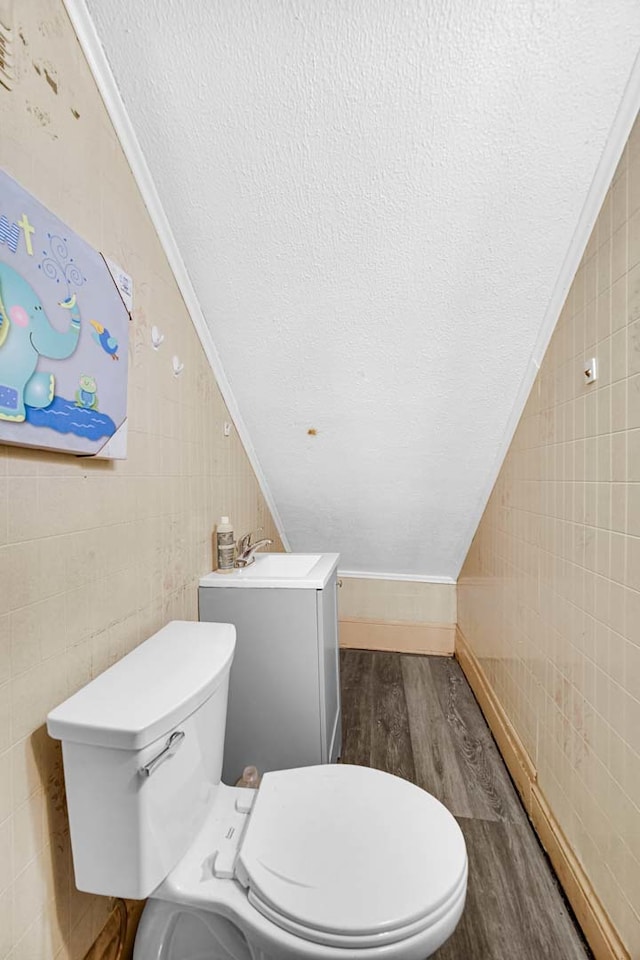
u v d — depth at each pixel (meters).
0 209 0.63
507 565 1.81
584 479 1.16
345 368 1.63
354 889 0.75
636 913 0.89
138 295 1.08
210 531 1.58
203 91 0.96
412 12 0.82
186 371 1.37
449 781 1.62
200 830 0.91
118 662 0.94
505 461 1.86
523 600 1.62
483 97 0.93
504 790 1.58
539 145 1.00
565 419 1.28
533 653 1.50
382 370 1.62
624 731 0.95
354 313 1.43
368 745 1.83
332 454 2.04
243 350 1.59
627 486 0.96
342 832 0.86
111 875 0.75
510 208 1.12
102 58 0.91
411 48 0.87
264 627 1.48
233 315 1.47
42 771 0.76
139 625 1.09
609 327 1.04
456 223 1.17
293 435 1.96
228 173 1.11
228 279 1.37
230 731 1.52
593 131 0.97
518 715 1.63
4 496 0.68
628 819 0.92
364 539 2.60
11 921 0.69
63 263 0.76
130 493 1.05
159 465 1.20
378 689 2.33
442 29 0.84
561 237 1.18
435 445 1.91
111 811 0.74
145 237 1.12
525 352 1.49
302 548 2.77
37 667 0.75
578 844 1.14
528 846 1.34
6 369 0.64
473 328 1.44
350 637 2.89
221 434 1.69
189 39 0.88
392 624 2.86
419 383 1.65
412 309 1.40
